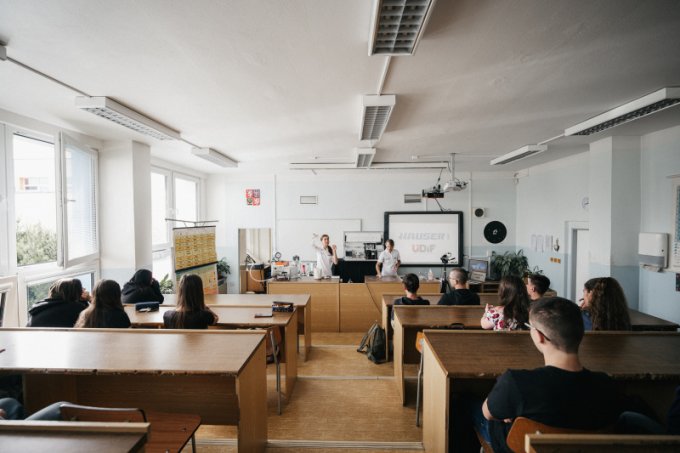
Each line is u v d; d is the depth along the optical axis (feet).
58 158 10.34
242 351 5.86
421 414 8.58
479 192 23.09
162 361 5.39
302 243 23.49
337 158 17.56
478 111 10.01
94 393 6.71
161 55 6.62
